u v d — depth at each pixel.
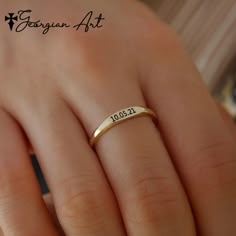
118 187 0.12
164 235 0.12
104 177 0.13
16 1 0.16
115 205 0.12
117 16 0.15
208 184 0.12
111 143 0.13
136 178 0.12
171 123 0.13
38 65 0.14
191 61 0.15
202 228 0.12
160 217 0.12
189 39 0.22
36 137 0.13
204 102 0.13
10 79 0.14
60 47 0.14
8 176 0.13
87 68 0.14
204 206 0.12
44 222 0.13
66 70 0.14
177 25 0.21
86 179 0.12
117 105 0.13
